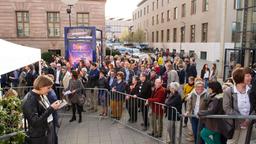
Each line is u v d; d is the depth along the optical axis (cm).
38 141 466
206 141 485
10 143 390
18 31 2464
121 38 7850
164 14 5169
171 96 711
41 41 2509
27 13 2458
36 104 461
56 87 1077
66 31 1498
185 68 1430
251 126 359
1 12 2395
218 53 3222
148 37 6328
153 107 764
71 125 927
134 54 3556
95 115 1034
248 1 1886
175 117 666
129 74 1200
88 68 1323
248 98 455
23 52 723
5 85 1270
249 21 1881
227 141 493
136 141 761
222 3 3162
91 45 1502
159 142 739
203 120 475
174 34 4697
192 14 3919
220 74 2242
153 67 1373
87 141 770
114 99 965
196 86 645
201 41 3647
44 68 1304
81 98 955
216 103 479
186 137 702
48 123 512
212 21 3309
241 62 1912
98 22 2612
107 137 800
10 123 411
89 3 2564
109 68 1220
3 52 652
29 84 1200
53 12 2506
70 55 1508
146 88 848
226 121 454
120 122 934
